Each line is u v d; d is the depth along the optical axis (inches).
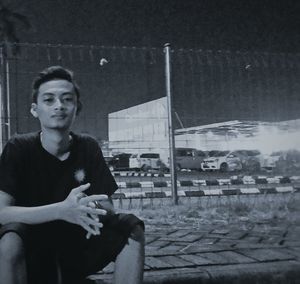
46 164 83.3
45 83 81.4
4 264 68.1
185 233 178.2
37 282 80.4
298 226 195.6
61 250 81.1
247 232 178.9
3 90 233.1
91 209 73.1
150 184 301.7
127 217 78.4
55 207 73.3
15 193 80.0
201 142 349.4
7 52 237.1
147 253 136.2
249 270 117.0
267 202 287.0
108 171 88.5
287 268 119.3
